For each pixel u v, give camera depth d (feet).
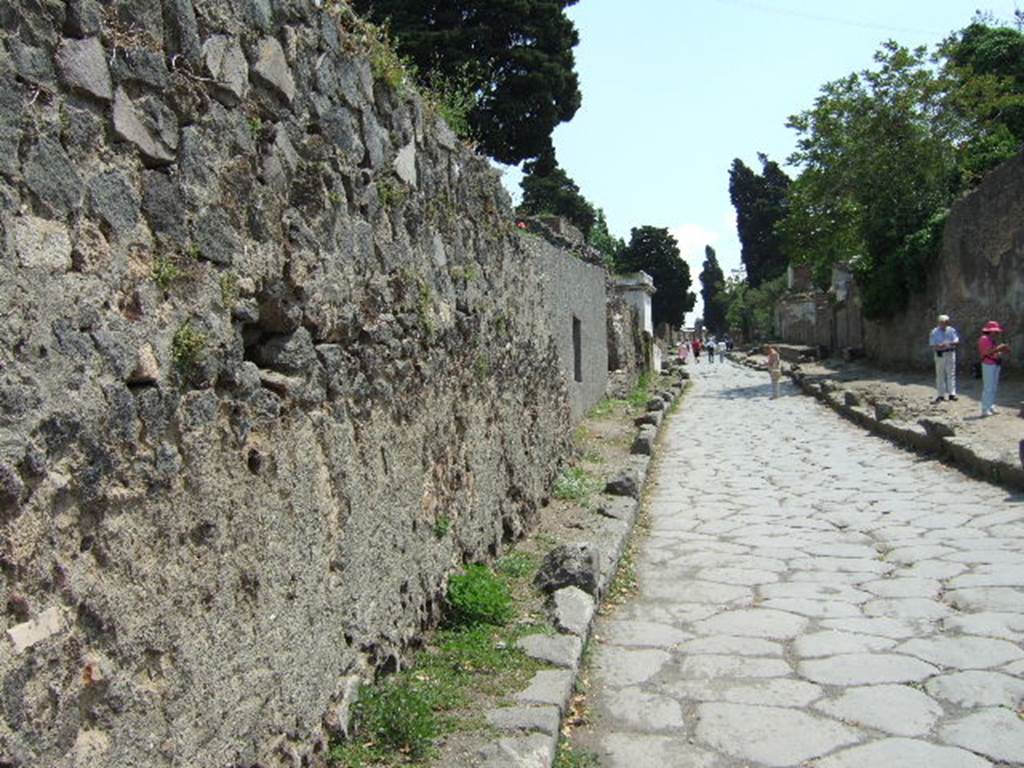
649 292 104.63
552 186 110.42
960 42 89.25
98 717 7.68
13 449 6.81
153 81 9.09
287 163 12.00
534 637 16.72
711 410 68.80
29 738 6.83
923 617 18.84
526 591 19.93
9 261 6.98
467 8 74.90
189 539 9.16
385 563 14.64
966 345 68.28
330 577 12.51
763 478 37.63
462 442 20.07
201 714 9.13
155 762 8.37
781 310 172.24
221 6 10.58
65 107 7.83
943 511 28.94
